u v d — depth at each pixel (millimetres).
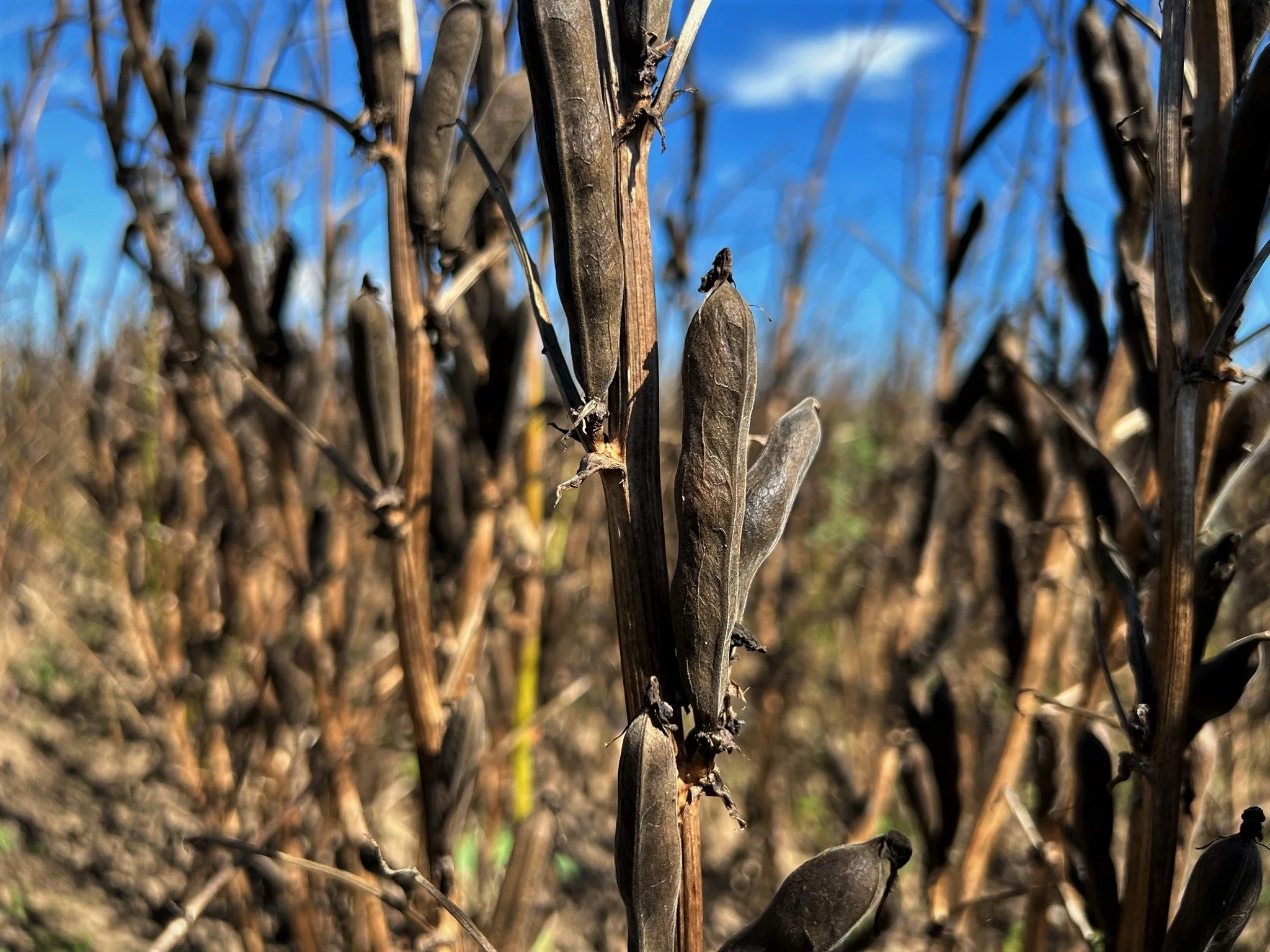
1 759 915
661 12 181
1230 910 187
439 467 387
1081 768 248
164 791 889
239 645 566
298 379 424
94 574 1228
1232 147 205
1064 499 395
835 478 995
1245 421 248
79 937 658
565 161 168
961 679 626
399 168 261
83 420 879
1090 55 298
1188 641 200
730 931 771
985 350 378
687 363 166
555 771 856
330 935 580
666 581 181
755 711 849
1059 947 519
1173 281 197
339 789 405
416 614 272
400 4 258
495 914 291
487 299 387
